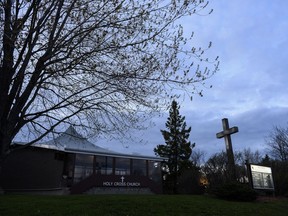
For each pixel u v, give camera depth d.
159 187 27.91
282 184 20.38
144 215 9.88
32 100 7.54
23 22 7.15
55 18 7.63
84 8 7.69
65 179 25.03
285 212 13.16
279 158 40.22
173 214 10.30
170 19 7.75
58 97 8.33
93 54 7.72
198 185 31.27
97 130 8.42
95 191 24.19
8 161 20.67
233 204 13.09
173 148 42.09
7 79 6.94
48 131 7.70
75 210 9.81
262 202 14.84
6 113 6.95
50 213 9.40
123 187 25.77
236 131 17.33
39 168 22.17
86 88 7.91
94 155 26.59
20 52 7.23
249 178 17.48
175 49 7.79
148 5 7.71
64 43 7.51
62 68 7.59
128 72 7.75
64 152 24.88
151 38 7.73
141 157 29.31
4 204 10.49
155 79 7.76
